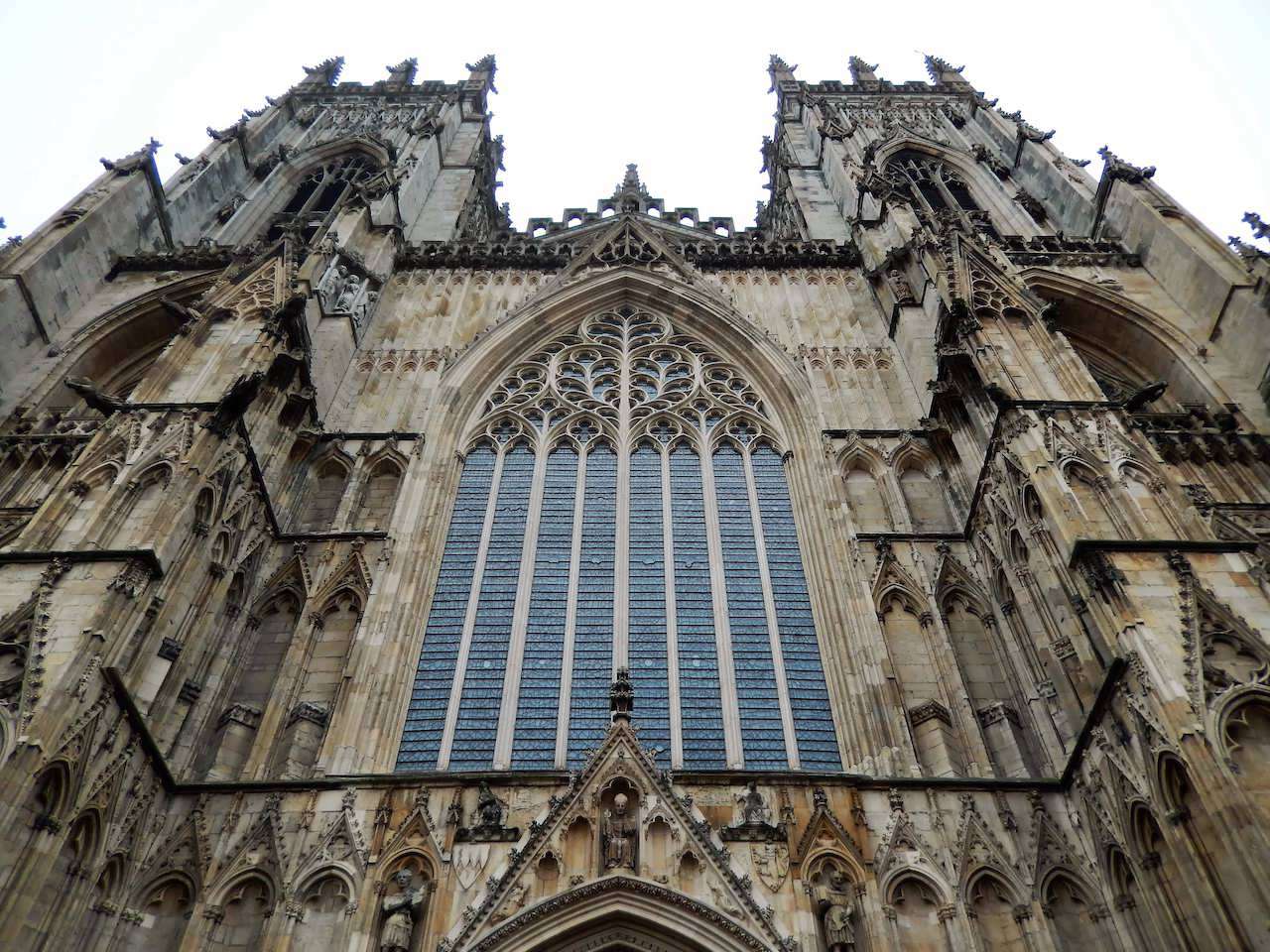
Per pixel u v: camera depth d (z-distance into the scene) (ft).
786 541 119.44
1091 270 166.40
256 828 79.46
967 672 98.58
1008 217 198.29
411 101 263.08
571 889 73.26
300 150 229.66
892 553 107.96
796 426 133.08
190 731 89.35
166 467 89.56
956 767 88.94
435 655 104.32
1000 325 115.34
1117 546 81.41
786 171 236.63
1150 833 71.51
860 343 144.66
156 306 156.04
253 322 115.65
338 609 104.53
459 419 134.31
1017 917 74.95
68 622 75.00
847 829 79.51
